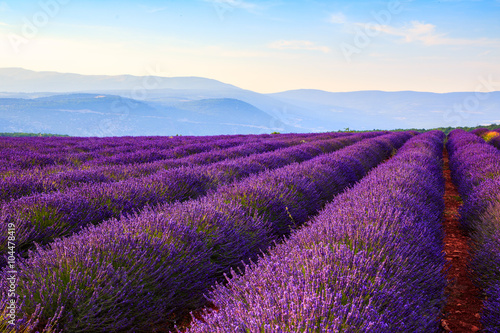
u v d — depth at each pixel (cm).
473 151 1141
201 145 1441
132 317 246
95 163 924
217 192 540
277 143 1666
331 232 289
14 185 498
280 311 174
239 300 215
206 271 323
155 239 306
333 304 175
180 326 276
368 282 205
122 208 466
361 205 393
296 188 582
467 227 521
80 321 227
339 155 1037
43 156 905
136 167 800
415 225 339
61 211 402
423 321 208
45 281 241
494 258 318
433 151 1396
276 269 230
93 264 255
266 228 441
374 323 164
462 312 297
